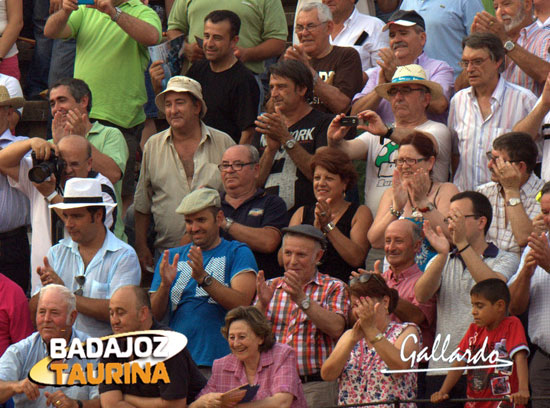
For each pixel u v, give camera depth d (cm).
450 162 3189
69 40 3747
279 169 3089
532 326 2538
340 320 2495
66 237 2798
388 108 3278
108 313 2694
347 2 3609
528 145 2772
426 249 2727
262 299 2484
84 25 3569
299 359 2505
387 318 2402
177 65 3469
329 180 2856
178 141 3198
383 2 4075
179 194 3153
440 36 3550
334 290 2552
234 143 3241
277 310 2566
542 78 3198
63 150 2938
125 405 2311
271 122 3003
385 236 2625
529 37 3378
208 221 2736
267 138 3073
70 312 2531
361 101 3275
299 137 3102
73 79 3189
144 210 3228
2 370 2514
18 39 4016
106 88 3516
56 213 2933
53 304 2509
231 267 2722
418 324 2569
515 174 2695
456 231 2538
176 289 2702
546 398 2277
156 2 4234
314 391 2491
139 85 3575
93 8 3584
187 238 3008
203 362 2638
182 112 3156
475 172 3061
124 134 3534
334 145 3030
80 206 2714
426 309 2581
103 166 3138
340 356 2356
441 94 3102
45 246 2970
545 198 2559
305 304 2475
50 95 3170
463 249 2533
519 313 2533
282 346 2375
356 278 2412
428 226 2544
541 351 2528
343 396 2394
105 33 3547
